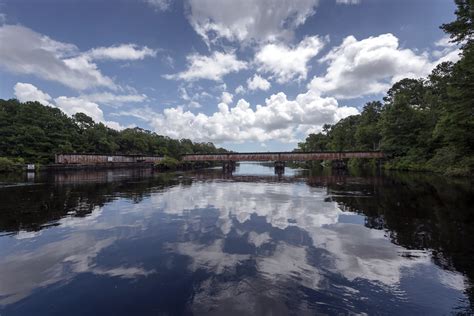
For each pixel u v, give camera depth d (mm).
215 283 5398
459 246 7344
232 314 4301
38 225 10180
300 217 11414
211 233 9078
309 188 22625
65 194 18766
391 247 7422
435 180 24750
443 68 49344
